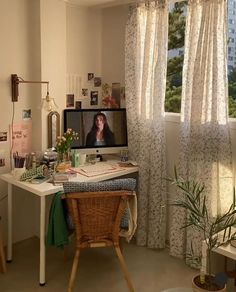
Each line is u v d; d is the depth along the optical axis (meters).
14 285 2.65
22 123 3.20
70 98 3.49
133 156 3.39
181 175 3.00
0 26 2.94
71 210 2.43
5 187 3.13
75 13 3.43
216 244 2.20
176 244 3.10
